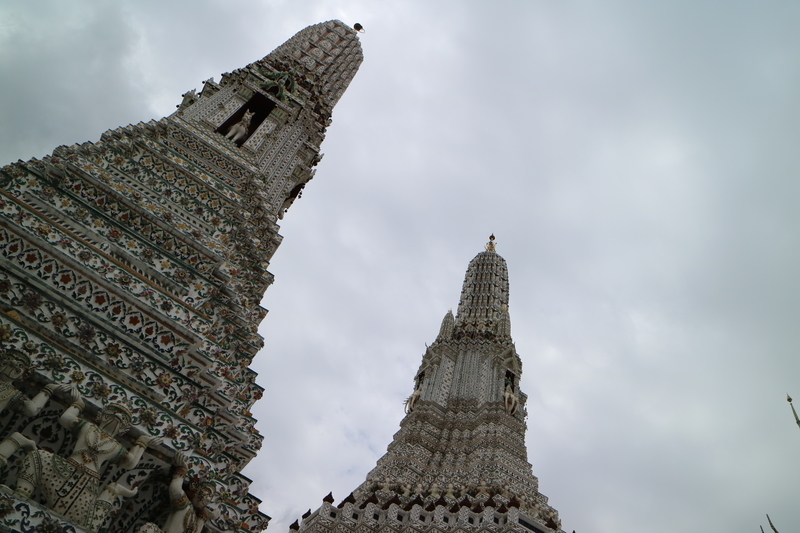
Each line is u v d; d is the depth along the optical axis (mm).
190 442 13961
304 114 35719
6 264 13961
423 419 49625
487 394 51656
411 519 34781
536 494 41156
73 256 15617
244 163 27484
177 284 17766
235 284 20906
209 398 16875
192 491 13680
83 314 14344
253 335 21172
